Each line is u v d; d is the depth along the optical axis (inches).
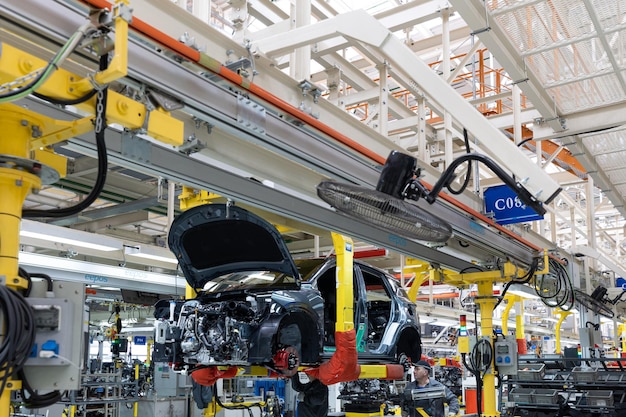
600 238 683.4
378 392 323.0
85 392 467.5
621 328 894.4
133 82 126.3
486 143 179.3
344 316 238.5
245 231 225.8
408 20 259.8
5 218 104.4
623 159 306.0
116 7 103.8
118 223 471.2
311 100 185.0
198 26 148.7
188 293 260.8
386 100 258.2
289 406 548.4
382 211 155.9
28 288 107.4
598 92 235.1
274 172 192.2
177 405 502.6
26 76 97.7
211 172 179.6
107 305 625.6
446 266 335.3
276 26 219.9
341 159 186.7
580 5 182.4
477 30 186.5
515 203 286.0
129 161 157.9
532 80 221.3
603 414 362.9
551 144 406.0
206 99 139.8
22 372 103.8
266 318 225.5
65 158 122.8
